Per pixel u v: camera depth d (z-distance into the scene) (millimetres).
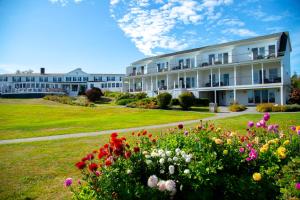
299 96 26953
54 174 6184
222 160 3816
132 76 47344
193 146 4070
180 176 3434
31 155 8281
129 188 3025
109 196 2977
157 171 3535
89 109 32875
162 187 2943
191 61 39625
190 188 3396
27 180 5777
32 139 12039
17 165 7051
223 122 14961
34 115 27422
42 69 77750
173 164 3568
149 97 37969
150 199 2943
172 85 42094
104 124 17516
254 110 24844
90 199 3211
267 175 3689
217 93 36281
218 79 36031
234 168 3951
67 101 43188
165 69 43281
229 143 4367
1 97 57250
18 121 22219
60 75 76438
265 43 31328
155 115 23469
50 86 73188
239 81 33562
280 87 28281
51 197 4781
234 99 31375
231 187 3559
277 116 17297
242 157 4020
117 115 25500
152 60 46500
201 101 33250
